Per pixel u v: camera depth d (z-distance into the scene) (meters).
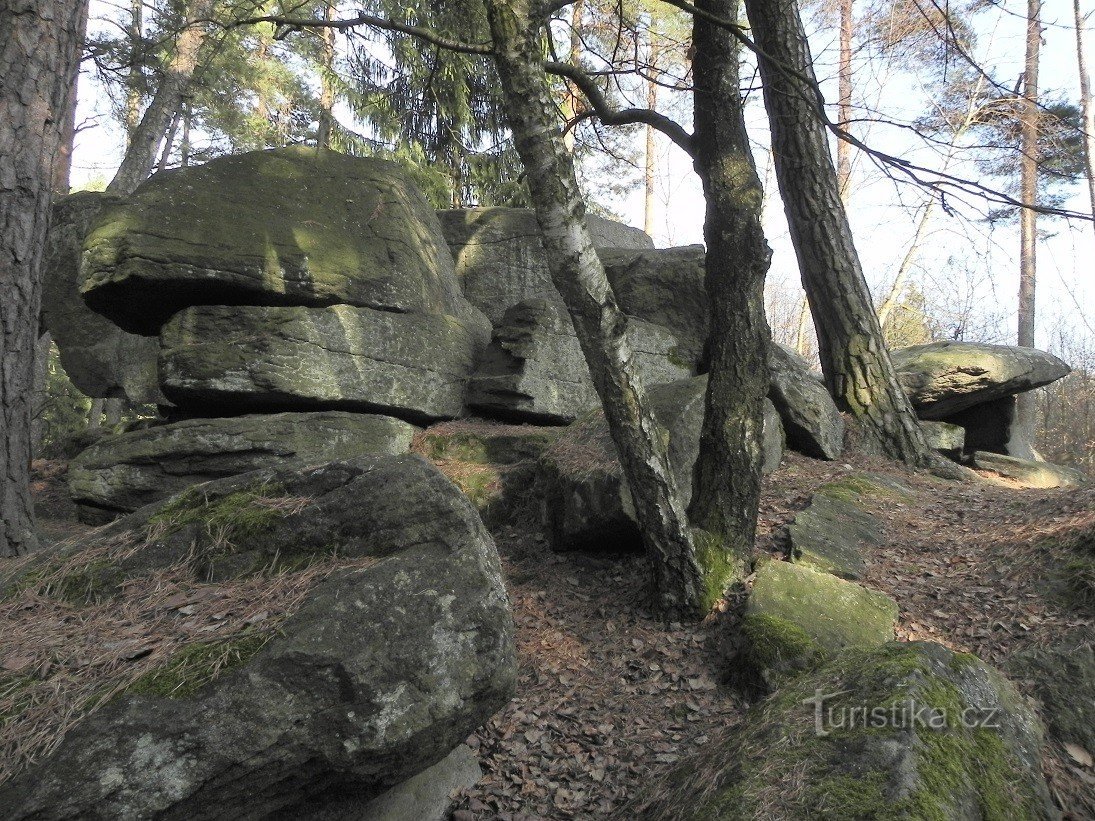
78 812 2.17
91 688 2.51
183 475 6.29
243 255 6.49
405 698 2.63
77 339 9.44
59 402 18.81
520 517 6.38
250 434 6.24
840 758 2.66
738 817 2.56
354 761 2.57
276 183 7.05
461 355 7.76
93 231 6.28
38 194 5.31
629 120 5.50
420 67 11.86
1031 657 4.11
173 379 6.27
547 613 5.18
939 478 8.14
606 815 3.37
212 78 14.51
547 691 4.35
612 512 5.43
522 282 9.85
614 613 5.11
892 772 2.53
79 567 3.23
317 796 2.85
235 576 3.13
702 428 5.34
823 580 4.89
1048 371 10.26
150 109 11.91
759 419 5.22
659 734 3.97
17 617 2.98
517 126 4.39
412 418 7.27
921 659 3.11
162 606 2.98
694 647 4.68
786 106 8.70
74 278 9.38
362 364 6.80
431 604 2.84
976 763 2.78
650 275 8.84
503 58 4.35
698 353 8.59
